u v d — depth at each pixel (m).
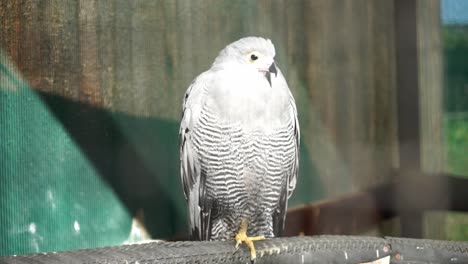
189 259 5.22
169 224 8.63
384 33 12.77
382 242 5.88
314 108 10.97
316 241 5.77
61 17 7.25
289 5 10.34
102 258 4.81
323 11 11.12
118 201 7.96
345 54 11.69
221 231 7.25
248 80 6.40
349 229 11.58
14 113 6.88
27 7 6.94
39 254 4.84
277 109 6.48
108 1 7.72
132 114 8.06
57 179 7.30
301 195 10.68
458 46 13.75
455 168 13.77
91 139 7.62
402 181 12.83
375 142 12.55
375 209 12.20
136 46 8.05
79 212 7.54
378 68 12.62
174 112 8.59
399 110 13.16
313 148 10.98
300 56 10.62
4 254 6.83
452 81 13.75
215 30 9.02
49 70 7.18
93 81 7.62
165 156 8.54
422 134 13.18
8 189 6.86
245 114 6.41
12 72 6.84
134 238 8.16
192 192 6.94
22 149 6.97
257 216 7.10
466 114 13.88
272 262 5.67
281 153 6.68
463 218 13.50
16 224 6.93
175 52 8.51
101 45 7.67
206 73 6.68
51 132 7.23
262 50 6.43
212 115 6.48
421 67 13.18
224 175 6.66
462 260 5.78
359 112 12.12
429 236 13.07
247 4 9.50
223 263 5.47
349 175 11.88
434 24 13.41
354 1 11.90
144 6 8.10
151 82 8.27
